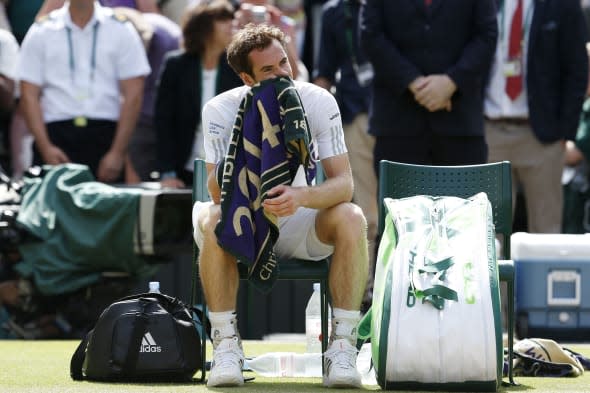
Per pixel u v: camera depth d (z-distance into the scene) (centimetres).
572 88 3083
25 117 3186
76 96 3175
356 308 1791
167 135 3138
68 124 3172
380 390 1755
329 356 1780
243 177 1766
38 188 2955
